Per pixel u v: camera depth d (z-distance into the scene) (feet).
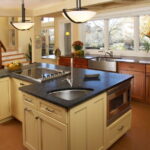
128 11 15.93
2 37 33.86
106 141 8.29
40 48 22.26
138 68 13.66
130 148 8.75
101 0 13.32
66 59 18.84
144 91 13.67
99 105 7.63
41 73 11.21
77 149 6.86
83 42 20.30
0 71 11.80
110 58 16.28
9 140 9.55
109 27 18.04
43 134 7.50
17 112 10.94
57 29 22.36
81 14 7.10
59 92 8.02
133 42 16.52
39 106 7.39
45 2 16.51
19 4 17.46
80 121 6.82
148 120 11.35
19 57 29.25
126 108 9.46
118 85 8.59
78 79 9.47
